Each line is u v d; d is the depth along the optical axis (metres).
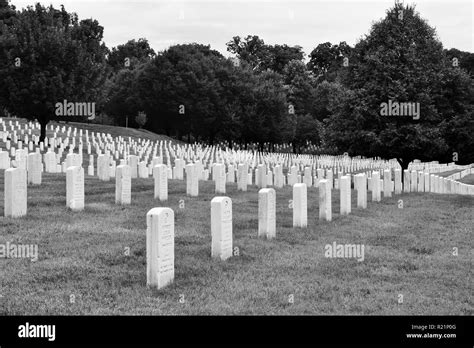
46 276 10.81
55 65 49.81
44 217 16.25
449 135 41.44
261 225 15.52
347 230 17.53
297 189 17.36
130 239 14.02
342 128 36.81
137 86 87.56
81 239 13.88
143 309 9.27
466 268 13.06
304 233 16.50
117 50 126.81
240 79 92.94
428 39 39.09
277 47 139.25
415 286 11.31
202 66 89.88
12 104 48.91
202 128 89.62
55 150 43.53
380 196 27.98
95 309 9.23
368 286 11.15
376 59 36.00
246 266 12.33
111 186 23.45
